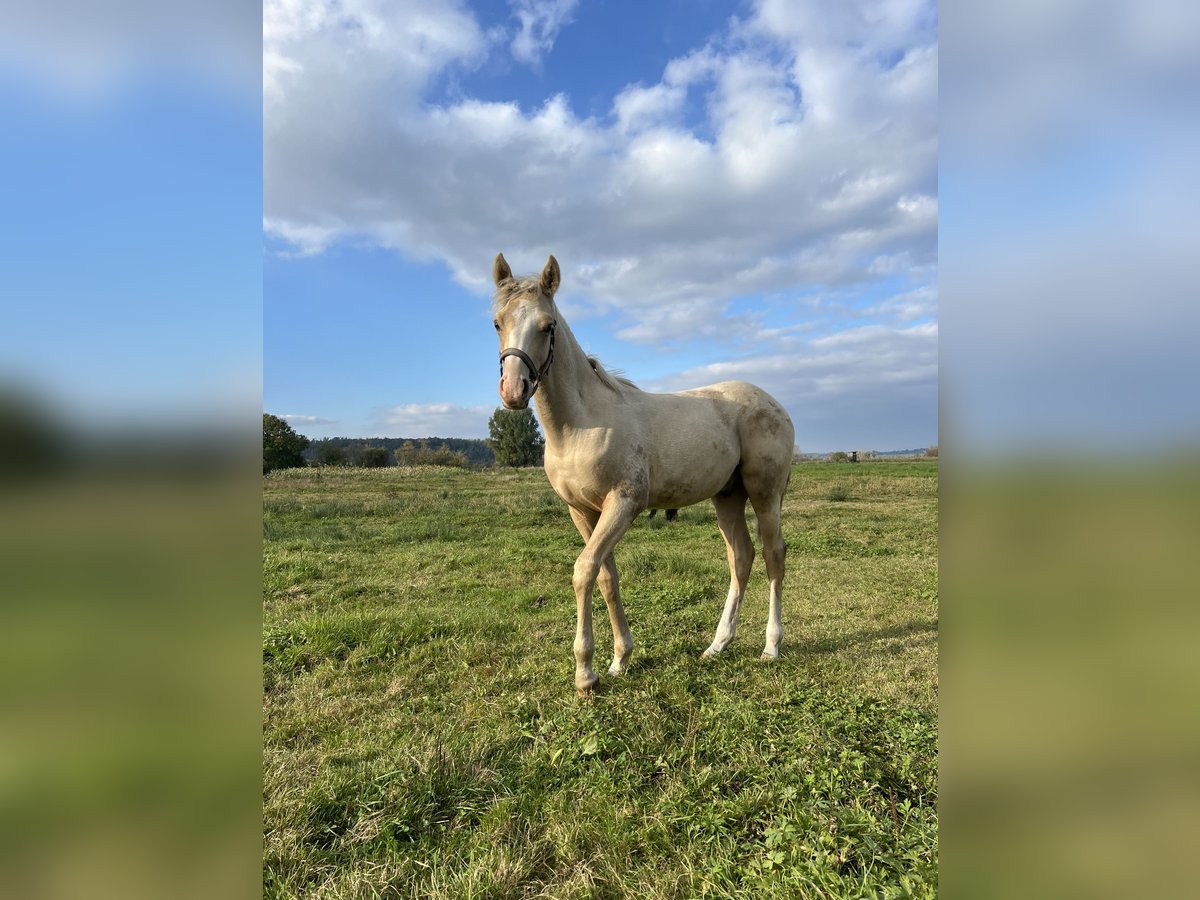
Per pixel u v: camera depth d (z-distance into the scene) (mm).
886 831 1837
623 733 2617
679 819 2016
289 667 3574
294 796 2143
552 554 7207
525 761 2443
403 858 1891
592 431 3260
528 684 3312
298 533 8836
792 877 1665
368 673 3514
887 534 9234
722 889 1697
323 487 16516
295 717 2916
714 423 3738
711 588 5633
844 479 18109
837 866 1689
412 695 3203
